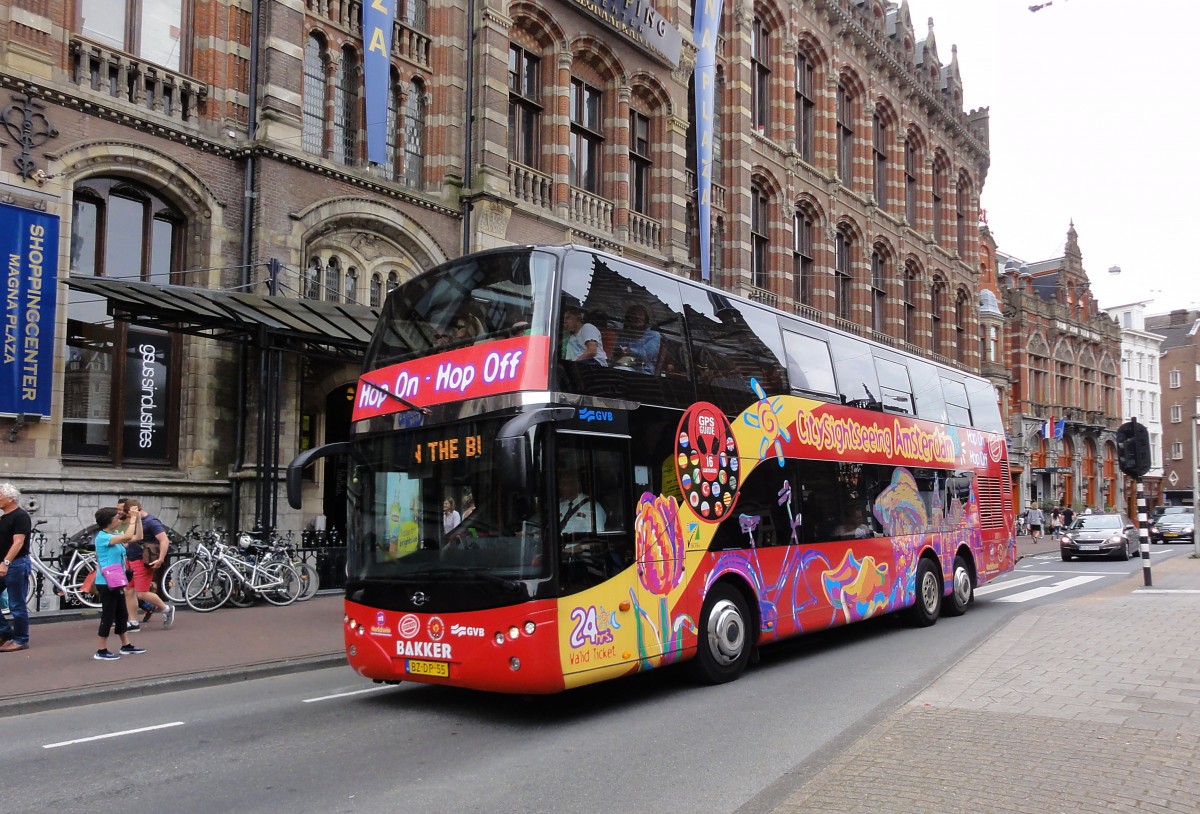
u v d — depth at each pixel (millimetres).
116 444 13891
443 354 7816
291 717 7707
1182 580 18188
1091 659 9094
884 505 12164
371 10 16438
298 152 15445
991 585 19797
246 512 14688
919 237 38156
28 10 12703
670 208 23469
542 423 7129
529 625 6891
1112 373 64938
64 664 9398
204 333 13844
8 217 12398
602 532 7543
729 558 9031
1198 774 5289
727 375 9500
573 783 5715
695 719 7430
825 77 32031
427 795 5504
